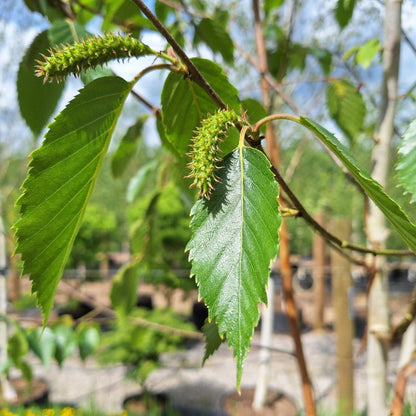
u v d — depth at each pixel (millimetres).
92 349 431
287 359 1243
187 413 973
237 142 176
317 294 1457
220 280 123
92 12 292
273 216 123
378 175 259
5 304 797
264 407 808
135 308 991
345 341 667
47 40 221
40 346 407
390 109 257
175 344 952
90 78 193
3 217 837
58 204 140
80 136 140
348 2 326
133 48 145
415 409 606
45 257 140
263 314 807
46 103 231
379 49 355
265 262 119
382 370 264
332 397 980
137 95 242
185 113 177
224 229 128
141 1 132
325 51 423
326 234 180
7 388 909
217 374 1193
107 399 1052
